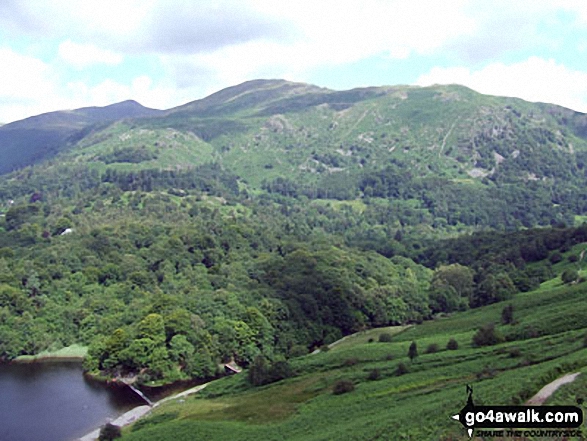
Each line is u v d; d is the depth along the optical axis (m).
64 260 177.62
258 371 109.38
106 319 147.12
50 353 145.38
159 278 177.75
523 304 135.38
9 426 101.44
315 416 82.88
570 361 70.44
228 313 144.25
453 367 92.31
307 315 152.38
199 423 87.75
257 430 81.94
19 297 154.75
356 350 117.50
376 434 63.22
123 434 92.75
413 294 173.62
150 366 125.00
